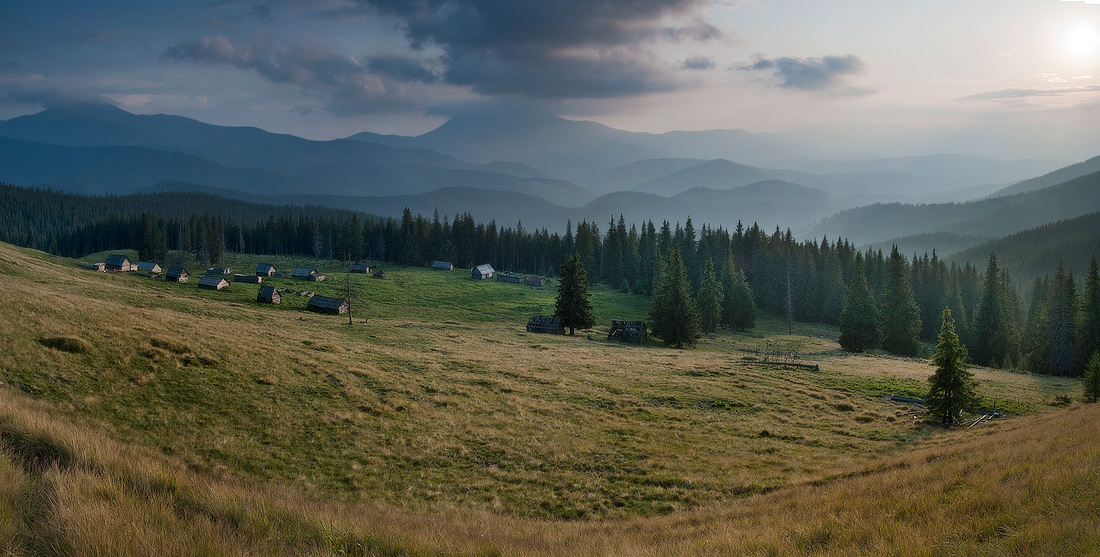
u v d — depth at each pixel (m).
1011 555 8.84
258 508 11.80
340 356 44.47
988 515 10.99
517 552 11.39
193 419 25.91
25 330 31.47
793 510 16.14
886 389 48.44
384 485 22.41
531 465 25.92
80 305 41.53
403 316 100.44
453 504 20.91
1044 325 84.31
